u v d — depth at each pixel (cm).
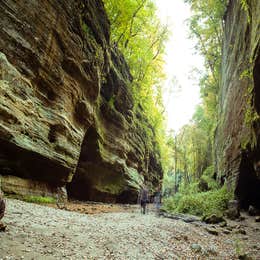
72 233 791
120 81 2845
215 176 3659
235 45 2416
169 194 5838
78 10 1772
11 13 1221
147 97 4322
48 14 1461
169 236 1051
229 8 2947
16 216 819
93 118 2178
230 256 914
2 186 1166
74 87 1780
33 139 1335
